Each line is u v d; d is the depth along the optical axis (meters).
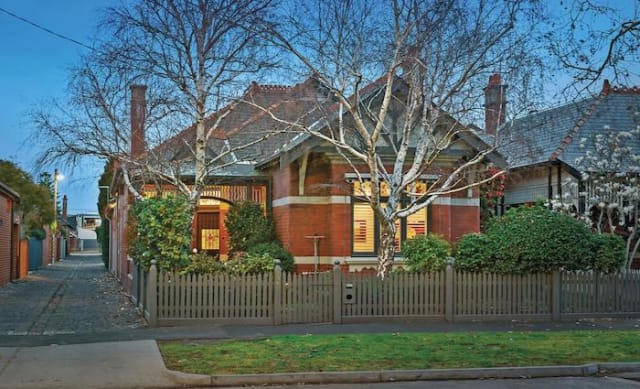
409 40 16.77
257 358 11.62
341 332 14.80
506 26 16.23
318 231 21.61
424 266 16.78
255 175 23.38
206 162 18.88
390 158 21.05
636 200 23.36
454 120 18.47
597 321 16.95
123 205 26.69
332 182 21.20
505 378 11.04
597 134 24.52
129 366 10.96
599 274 17.42
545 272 17.06
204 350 12.32
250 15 16.75
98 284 29.08
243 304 15.75
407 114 17.78
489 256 16.73
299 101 19.23
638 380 11.05
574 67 12.45
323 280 16.19
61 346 12.72
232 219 22.84
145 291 16.62
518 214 18.02
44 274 37.19
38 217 41.97
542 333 14.64
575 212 24.23
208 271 15.80
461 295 16.70
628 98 26.89
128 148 18.98
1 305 20.00
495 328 15.64
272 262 16.19
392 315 16.44
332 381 10.57
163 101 17.66
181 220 15.84
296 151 20.11
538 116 26.08
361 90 18.45
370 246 21.39
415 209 17.55
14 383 9.91
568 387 10.34
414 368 11.02
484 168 21.55
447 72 16.89
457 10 16.34
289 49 16.62
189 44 17.45
